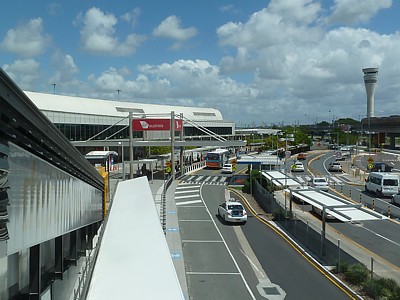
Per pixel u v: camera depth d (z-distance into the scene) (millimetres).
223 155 73375
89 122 67750
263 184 44688
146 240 8570
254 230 28359
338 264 19359
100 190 23062
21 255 9398
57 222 9625
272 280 18578
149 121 54188
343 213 20031
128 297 5633
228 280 18594
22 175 6699
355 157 93688
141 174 58000
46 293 11719
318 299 16406
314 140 190750
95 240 20766
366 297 16453
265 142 107500
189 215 33438
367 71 132625
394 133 107938
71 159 10891
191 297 16641
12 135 5898
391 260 21250
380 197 42344
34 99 60062
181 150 60875
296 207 36250
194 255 22500
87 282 6309
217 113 125875
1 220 5645
